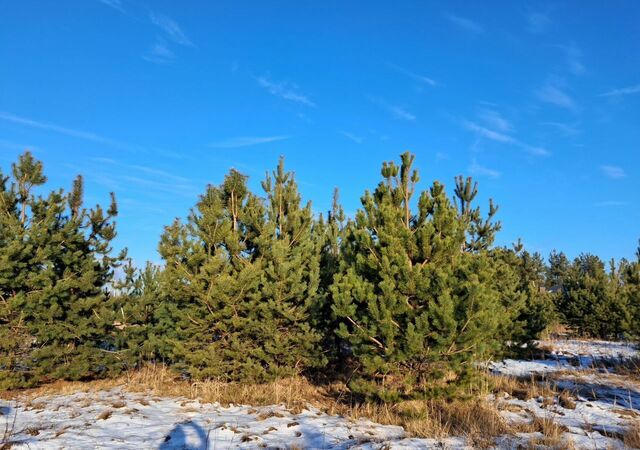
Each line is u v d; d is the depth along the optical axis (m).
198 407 9.52
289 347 11.34
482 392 9.86
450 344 8.47
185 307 12.13
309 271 12.30
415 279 8.72
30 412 8.86
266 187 13.32
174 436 7.40
